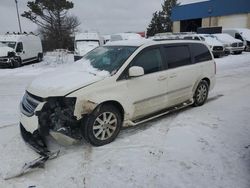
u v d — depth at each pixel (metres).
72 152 4.06
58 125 3.88
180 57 5.55
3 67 16.80
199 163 3.70
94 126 4.10
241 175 3.40
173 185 3.22
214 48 18.88
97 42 19.86
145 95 4.74
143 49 4.80
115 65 4.50
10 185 3.26
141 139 4.49
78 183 3.30
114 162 3.77
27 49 18.86
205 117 5.55
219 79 10.29
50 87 3.98
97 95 4.03
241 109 6.14
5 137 4.64
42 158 3.78
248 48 24.23
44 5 41.50
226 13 33.69
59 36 43.56
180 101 5.66
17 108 6.58
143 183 3.28
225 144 4.28
